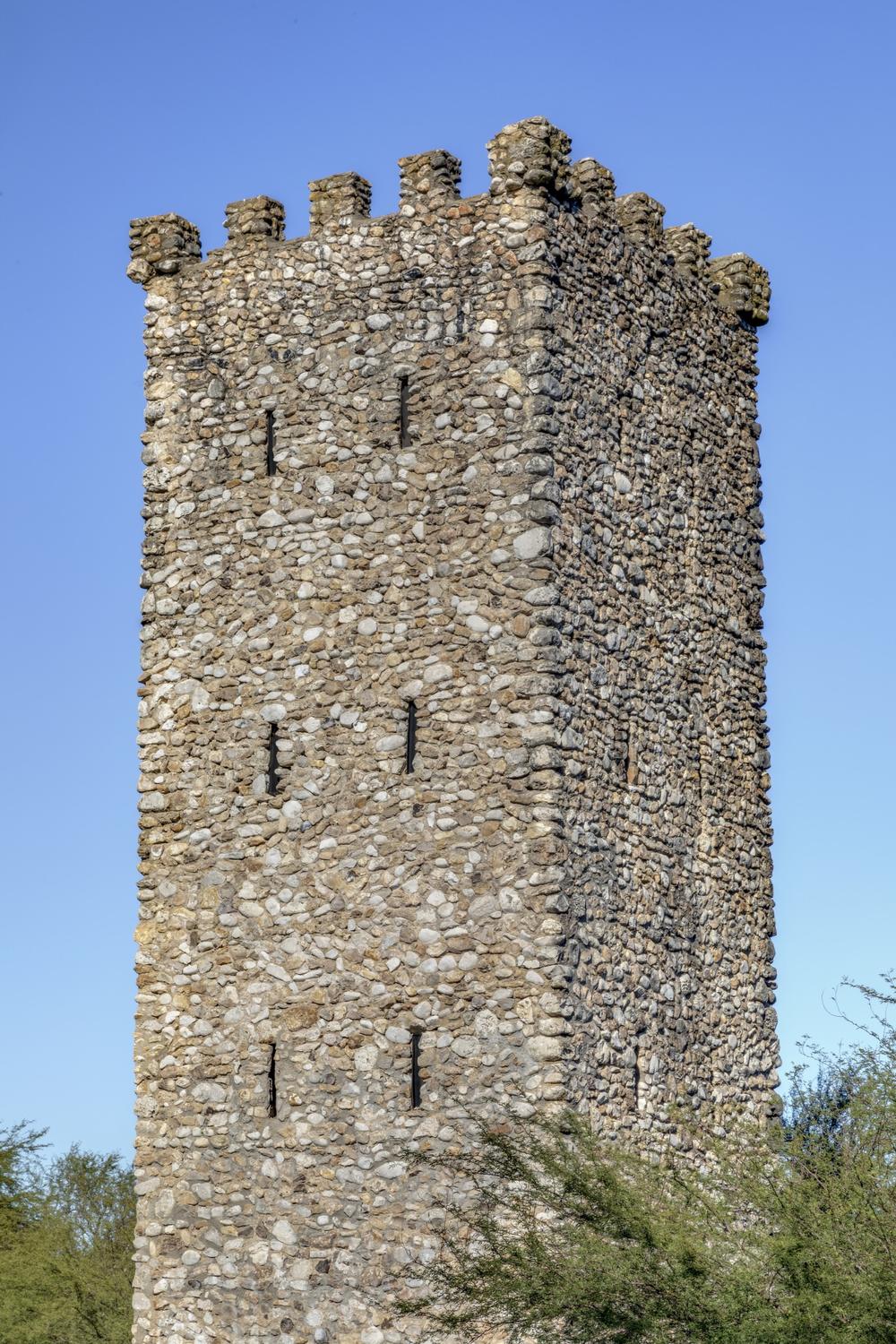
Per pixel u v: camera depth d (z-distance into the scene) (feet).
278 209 97.04
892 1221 73.41
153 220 98.37
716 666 97.30
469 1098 84.74
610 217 94.17
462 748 87.15
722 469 99.81
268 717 92.07
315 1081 88.38
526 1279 75.56
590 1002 85.61
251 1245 88.84
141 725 95.14
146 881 93.91
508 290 89.61
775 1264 73.00
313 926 89.51
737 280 102.37
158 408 97.04
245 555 93.91
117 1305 112.16
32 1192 128.77
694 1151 90.53
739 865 97.04
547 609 86.53
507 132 90.58
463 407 89.66
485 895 85.71
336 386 92.84
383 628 89.92
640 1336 73.26
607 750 89.04
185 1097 91.45
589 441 90.63
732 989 95.35
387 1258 85.66
